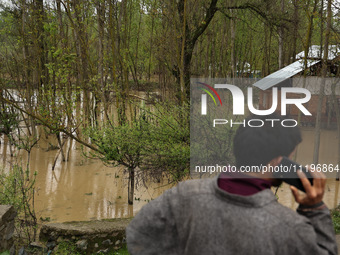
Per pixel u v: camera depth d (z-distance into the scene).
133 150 9.35
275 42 25.66
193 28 15.92
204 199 1.36
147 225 1.46
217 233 1.30
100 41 16.36
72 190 11.88
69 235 6.21
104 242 6.20
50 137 18.64
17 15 17.14
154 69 31.33
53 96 12.60
